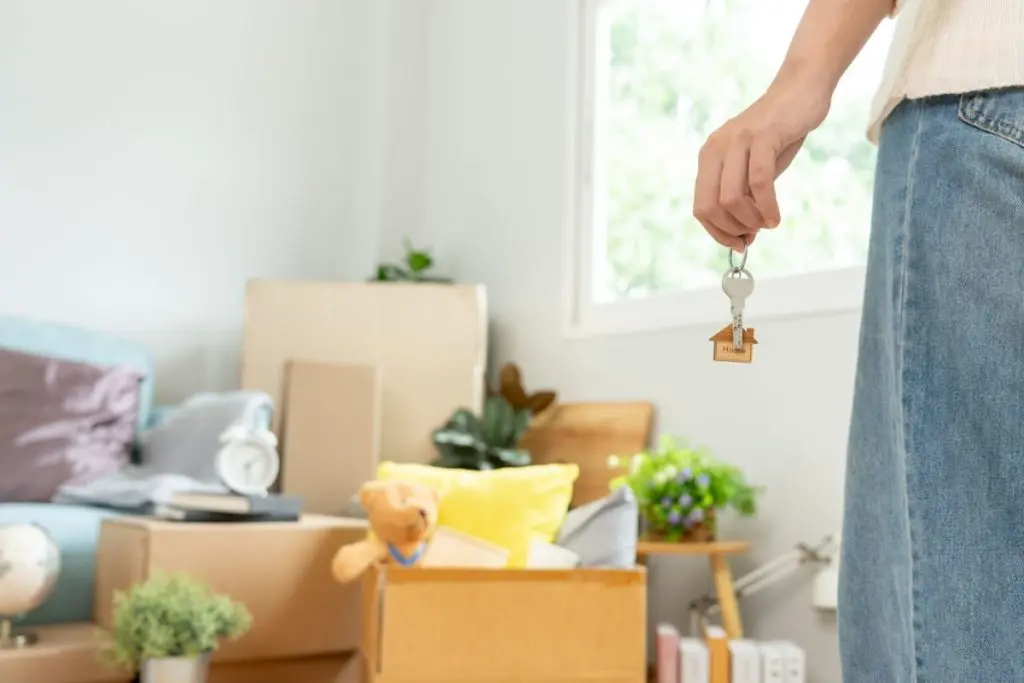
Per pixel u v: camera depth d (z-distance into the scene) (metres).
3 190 3.46
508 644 1.98
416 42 4.19
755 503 2.59
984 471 0.67
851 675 0.78
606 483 2.97
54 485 2.82
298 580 2.30
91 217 3.59
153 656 1.91
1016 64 0.68
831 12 0.80
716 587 2.44
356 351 3.41
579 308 3.36
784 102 0.78
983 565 0.67
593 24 3.43
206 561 2.17
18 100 3.50
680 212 3.12
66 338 3.21
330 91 4.09
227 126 3.87
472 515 2.29
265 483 2.47
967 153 0.69
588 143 3.40
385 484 2.15
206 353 3.75
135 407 3.17
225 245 3.82
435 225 4.06
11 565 1.99
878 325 0.77
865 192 2.57
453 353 3.42
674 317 2.94
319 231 4.02
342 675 2.40
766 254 2.82
